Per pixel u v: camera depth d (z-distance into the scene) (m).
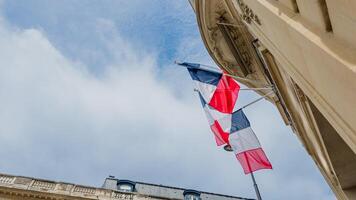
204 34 14.18
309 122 9.66
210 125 13.74
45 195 24.86
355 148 3.75
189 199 33.97
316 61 3.88
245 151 12.78
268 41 6.98
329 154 9.28
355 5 2.52
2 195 24.11
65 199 25.22
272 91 13.34
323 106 4.69
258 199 12.80
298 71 5.38
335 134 8.61
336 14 3.01
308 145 12.61
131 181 33.28
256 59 12.80
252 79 14.16
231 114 13.59
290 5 4.48
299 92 8.39
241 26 11.91
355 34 2.76
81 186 26.50
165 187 34.53
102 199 25.83
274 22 5.55
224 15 12.95
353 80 2.85
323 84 4.09
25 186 25.02
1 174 25.23
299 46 4.46
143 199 26.91
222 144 13.34
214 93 12.98
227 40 13.20
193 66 14.01
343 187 10.14
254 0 6.79
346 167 9.52
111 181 32.50
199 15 13.72
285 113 14.00
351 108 3.34
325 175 12.76
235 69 14.40
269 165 12.41
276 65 9.95
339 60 3.01
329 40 3.31
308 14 3.82
